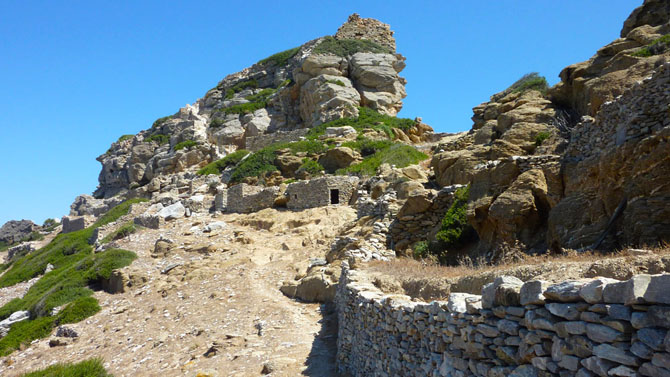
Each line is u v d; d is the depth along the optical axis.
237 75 80.69
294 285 20.52
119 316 21.83
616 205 11.02
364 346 10.16
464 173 19.69
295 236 28.19
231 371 12.94
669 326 3.19
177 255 28.03
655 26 20.09
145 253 29.44
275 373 12.06
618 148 11.23
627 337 3.51
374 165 34.84
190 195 41.94
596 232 11.17
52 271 35.09
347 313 12.18
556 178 13.39
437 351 6.49
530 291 4.59
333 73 57.19
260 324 16.70
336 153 38.69
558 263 8.08
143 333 18.89
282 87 64.19
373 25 66.00
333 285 18.31
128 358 16.78
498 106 25.80
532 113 20.73
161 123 78.50
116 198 63.75
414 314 7.30
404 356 7.66
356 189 31.34
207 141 61.94
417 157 35.62
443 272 11.52
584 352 3.88
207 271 24.28
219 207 37.06
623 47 19.50
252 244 28.16
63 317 23.09
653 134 10.58
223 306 19.72
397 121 49.44
